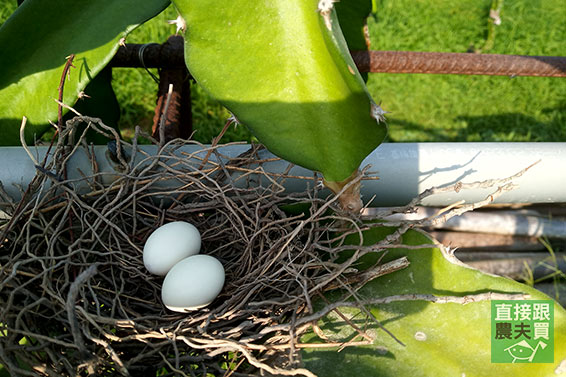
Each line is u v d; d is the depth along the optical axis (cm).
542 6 83
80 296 30
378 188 34
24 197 30
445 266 31
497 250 54
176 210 33
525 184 34
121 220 33
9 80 34
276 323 29
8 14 63
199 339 28
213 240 33
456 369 28
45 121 34
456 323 29
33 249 31
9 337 28
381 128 26
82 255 30
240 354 29
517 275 52
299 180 33
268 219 31
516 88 72
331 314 30
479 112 69
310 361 28
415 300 30
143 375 29
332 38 24
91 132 39
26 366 30
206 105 63
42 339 28
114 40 32
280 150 27
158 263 31
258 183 33
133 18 32
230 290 31
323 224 32
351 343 28
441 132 67
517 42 77
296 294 30
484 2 83
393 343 29
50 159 32
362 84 25
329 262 29
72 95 33
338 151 27
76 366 28
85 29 33
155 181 32
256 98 27
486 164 34
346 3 36
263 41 27
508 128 68
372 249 29
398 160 33
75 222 32
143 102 64
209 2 27
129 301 31
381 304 30
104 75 38
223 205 32
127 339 28
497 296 29
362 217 31
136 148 32
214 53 27
